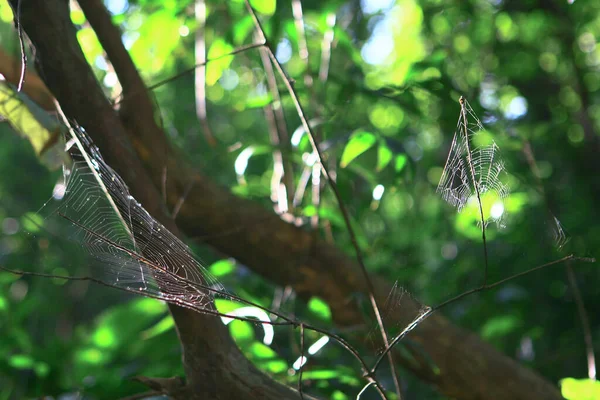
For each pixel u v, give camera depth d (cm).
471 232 256
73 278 94
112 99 133
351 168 163
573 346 253
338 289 162
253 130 433
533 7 286
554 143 311
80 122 116
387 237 286
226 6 182
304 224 164
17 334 193
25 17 115
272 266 160
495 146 100
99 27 136
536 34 309
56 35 116
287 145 166
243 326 144
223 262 159
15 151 484
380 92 165
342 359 196
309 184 176
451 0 270
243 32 162
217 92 400
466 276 267
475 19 280
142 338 182
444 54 170
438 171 290
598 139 310
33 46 116
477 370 159
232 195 158
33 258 284
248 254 160
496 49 296
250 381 116
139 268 101
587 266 273
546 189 264
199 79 162
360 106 211
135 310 181
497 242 276
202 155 334
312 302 155
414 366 157
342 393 149
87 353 181
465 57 297
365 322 151
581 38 335
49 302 315
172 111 357
